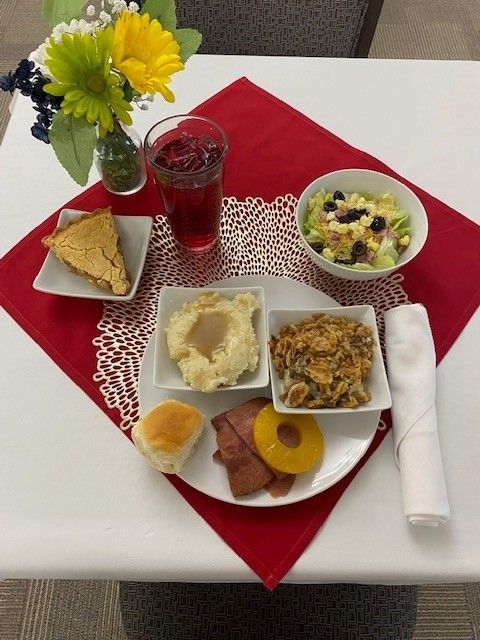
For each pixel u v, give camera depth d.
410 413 0.66
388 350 0.72
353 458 0.64
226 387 0.68
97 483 0.65
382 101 0.99
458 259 0.82
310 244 0.80
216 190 0.76
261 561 0.60
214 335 0.70
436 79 1.02
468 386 0.71
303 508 0.63
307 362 0.67
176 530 0.62
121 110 0.66
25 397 0.71
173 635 0.76
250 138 0.95
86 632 1.20
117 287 0.76
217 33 1.18
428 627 1.21
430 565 0.60
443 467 0.65
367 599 0.78
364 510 0.63
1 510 0.63
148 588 0.79
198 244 0.84
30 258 0.82
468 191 0.89
